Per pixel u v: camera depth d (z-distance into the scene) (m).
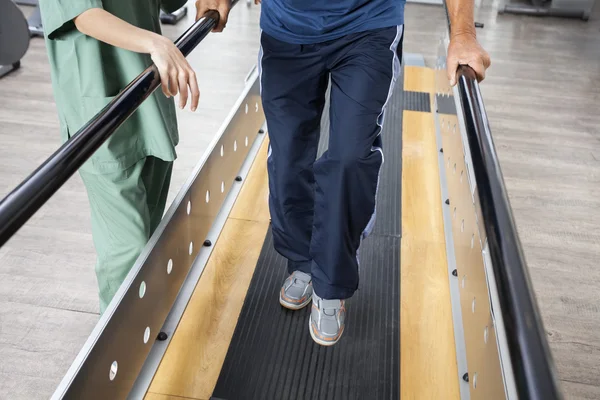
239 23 5.45
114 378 1.27
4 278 2.34
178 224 1.60
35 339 2.07
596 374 2.04
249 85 2.32
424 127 2.81
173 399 1.41
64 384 1.07
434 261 1.90
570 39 5.79
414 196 2.25
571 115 4.11
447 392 1.45
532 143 3.66
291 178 1.56
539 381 0.59
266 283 1.77
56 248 2.51
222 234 1.95
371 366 1.52
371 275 1.82
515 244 0.83
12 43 3.90
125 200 1.66
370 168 1.38
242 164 2.30
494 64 4.98
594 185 3.22
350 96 1.38
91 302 2.25
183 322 1.61
